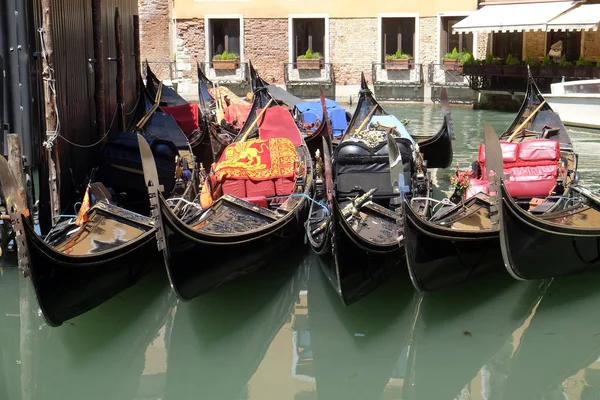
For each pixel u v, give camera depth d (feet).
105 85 38.42
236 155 28.48
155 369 20.77
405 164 28.66
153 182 20.03
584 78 62.13
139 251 23.07
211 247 21.47
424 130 56.90
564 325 22.63
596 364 20.74
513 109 70.28
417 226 20.74
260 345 21.93
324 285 25.68
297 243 27.35
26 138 26.27
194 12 80.33
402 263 23.50
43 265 19.34
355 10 79.00
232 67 80.23
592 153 46.42
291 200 27.22
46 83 26.32
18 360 21.20
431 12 77.82
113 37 40.98
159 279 25.95
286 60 80.84
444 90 37.42
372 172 28.14
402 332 22.29
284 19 80.07
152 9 88.17
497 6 71.72
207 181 27.27
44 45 26.17
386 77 78.74
